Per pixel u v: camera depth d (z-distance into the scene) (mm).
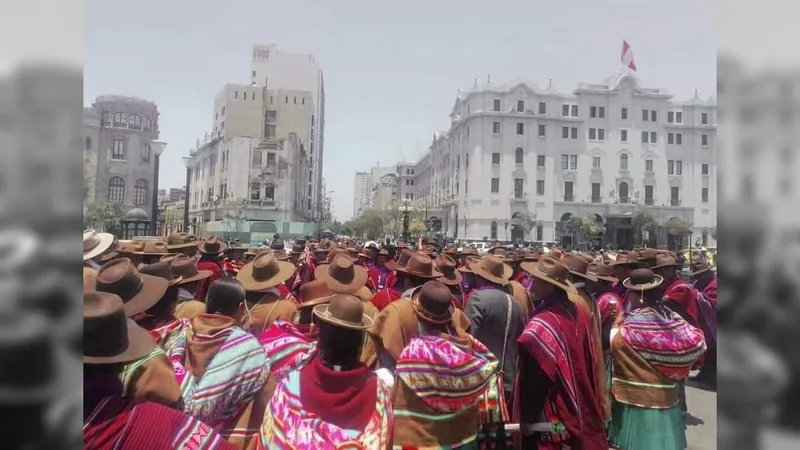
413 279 5012
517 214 66812
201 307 4105
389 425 2346
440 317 3291
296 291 8867
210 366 2715
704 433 5828
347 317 2398
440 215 88375
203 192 79438
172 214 59406
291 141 71500
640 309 4371
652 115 66562
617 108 66562
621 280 6531
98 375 1760
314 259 11023
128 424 1758
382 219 96625
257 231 61031
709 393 7461
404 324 3398
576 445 3629
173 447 1807
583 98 67375
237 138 69562
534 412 3742
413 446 3045
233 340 2834
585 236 57281
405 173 130125
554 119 67312
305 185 87375
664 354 4082
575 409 3568
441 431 3078
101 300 1815
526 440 3703
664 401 4152
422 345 3115
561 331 3697
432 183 102250
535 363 3740
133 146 43562
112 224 28375
